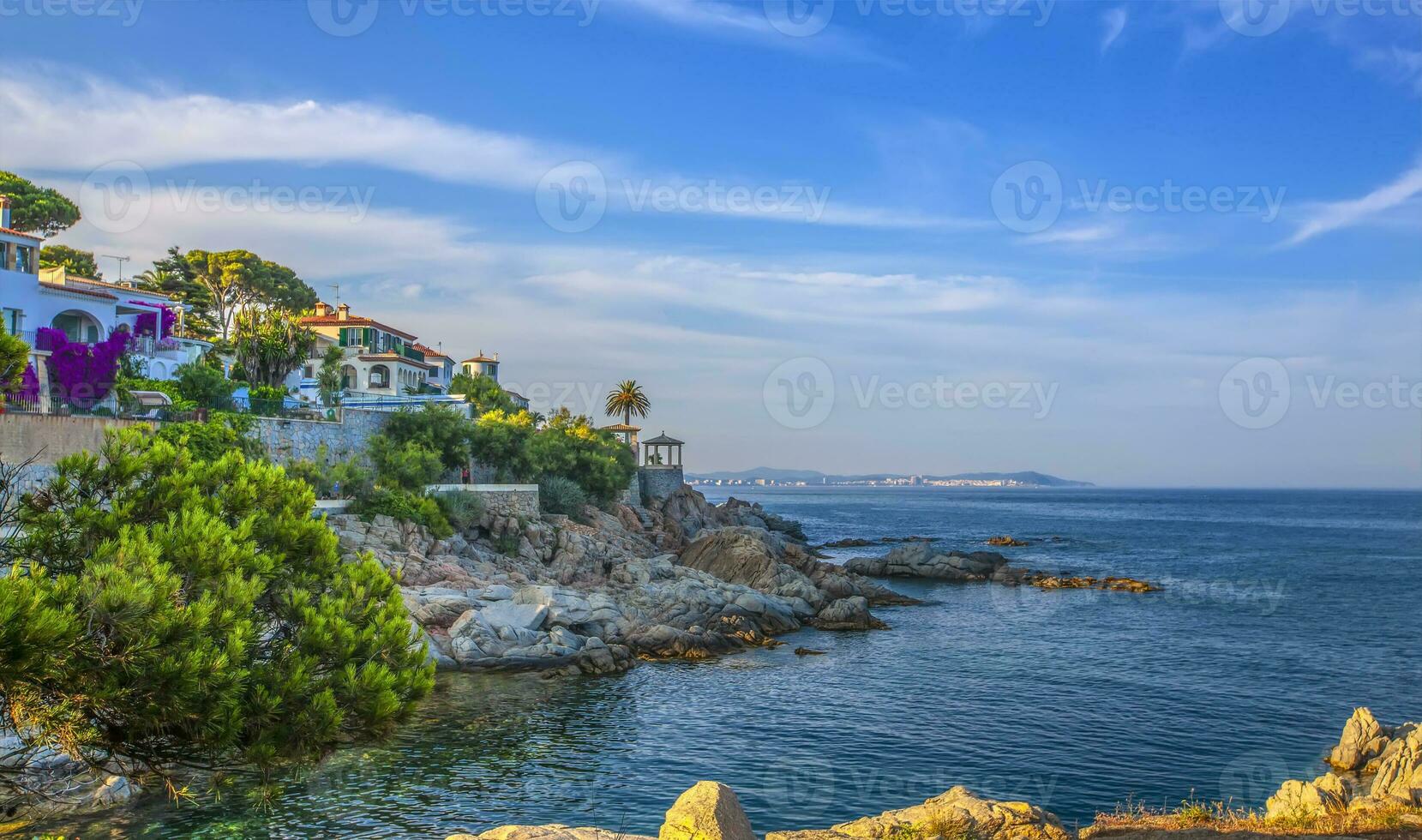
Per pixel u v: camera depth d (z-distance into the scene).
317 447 58.56
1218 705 38.88
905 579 89.12
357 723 15.51
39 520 13.90
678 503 119.81
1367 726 30.08
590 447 98.25
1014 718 36.38
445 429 70.75
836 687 41.31
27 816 20.16
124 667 11.38
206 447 45.59
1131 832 18.88
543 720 34.22
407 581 50.22
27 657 9.88
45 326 53.41
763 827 24.78
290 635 15.68
